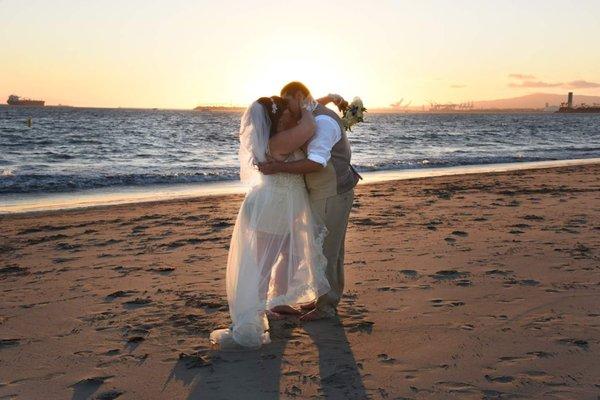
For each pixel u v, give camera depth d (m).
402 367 3.51
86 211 10.73
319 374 3.46
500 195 12.12
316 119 4.06
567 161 25.48
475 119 154.62
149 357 3.79
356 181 4.37
